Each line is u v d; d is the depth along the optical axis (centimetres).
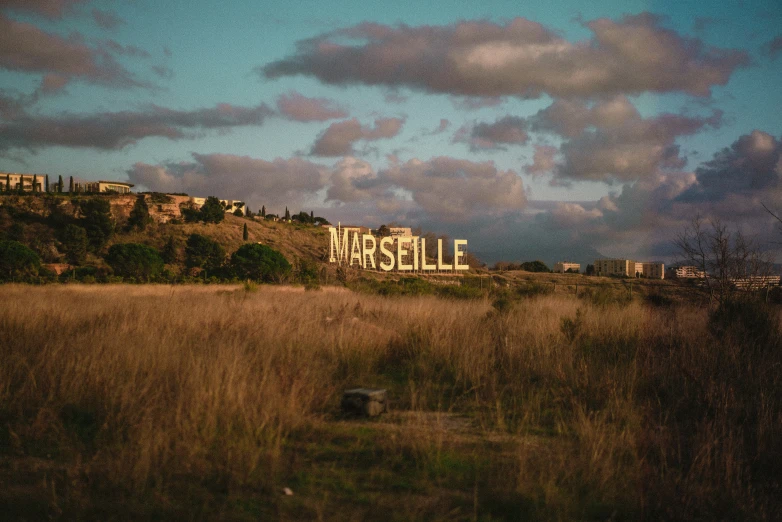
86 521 374
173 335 942
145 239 8962
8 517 382
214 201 10581
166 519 376
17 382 691
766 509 408
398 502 407
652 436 532
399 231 13100
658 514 404
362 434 562
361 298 1975
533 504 400
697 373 742
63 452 504
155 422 539
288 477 450
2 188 10625
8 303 1274
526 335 1034
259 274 5897
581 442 516
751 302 1030
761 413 591
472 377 784
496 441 545
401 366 925
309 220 14075
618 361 885
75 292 2514
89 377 668
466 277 6931
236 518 378
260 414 559
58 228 8381
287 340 930
